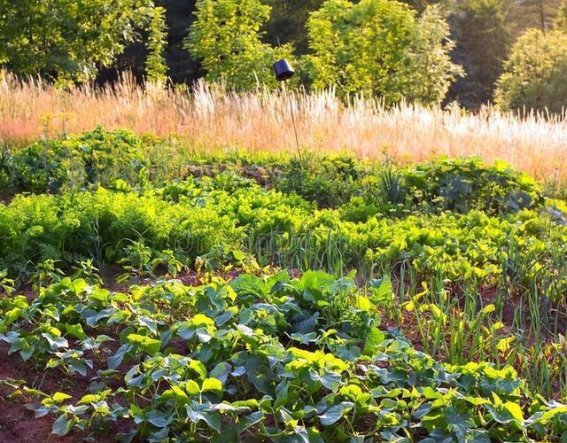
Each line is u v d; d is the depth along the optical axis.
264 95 14.15
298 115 13.23
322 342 4.04
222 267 5.72
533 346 4.55
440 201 8.37
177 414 3.46
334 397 3.58
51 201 6.41
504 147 12.40
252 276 4.51
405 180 8.66
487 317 5.00
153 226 6.01
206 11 22.50
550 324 5.14
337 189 9.03
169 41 35.78
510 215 7.79
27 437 3.46
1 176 8.41
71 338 4.28
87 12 18.38
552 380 4.30
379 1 23.00
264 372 3.73
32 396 3.75
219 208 7.12
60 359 3.95
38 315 4.42
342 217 7.73
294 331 4.30
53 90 14.61
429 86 23.56
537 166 11.81
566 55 29.55
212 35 22.75
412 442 3.49
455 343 4.39
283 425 3.58
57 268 5.41
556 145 12.30
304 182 9.07
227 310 4.18
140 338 3.89
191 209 6.70
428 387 3.56
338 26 23.41
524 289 5.60
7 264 5.32
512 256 5.89
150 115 13.38
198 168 10.01
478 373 3.85
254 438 3.44
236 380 3.83
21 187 8.48
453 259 6.12
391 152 12.02
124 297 4.40
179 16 35.56
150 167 9.40
